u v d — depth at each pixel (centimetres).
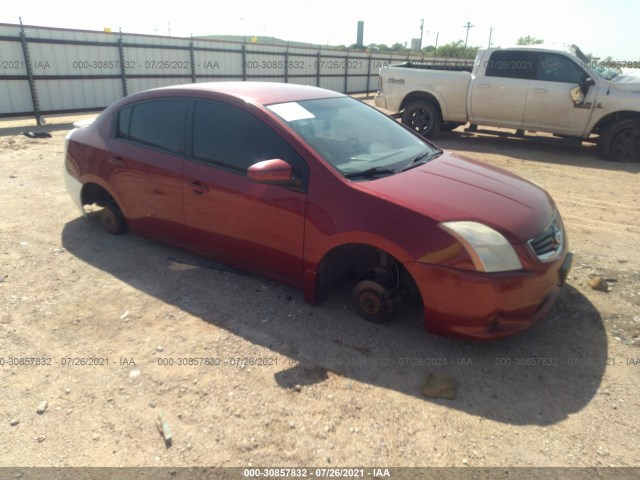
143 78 1548
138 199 428
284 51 2084
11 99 1246
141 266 426
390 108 1130
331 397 270
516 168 837
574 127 928
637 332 329
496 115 1002
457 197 310
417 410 261
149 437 244
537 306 293
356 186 311
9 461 229
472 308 281
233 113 365
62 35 1302
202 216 383
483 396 272
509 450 235
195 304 364
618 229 529
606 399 269
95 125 468
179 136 395
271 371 291
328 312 353
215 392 273
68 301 369
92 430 248
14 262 432
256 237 355
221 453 233
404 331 331
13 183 678
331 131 365
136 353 308
